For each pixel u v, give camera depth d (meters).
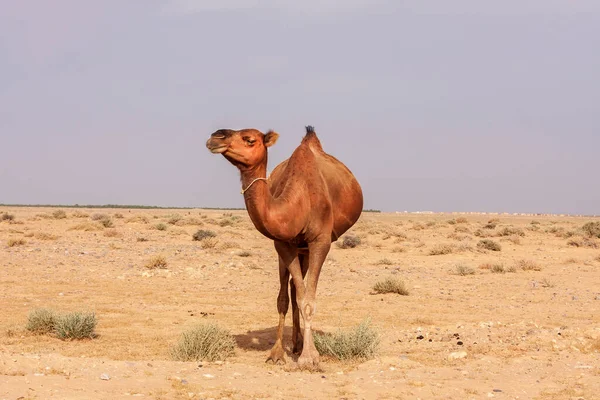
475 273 26.94
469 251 36.22
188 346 10.98
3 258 27.89
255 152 9.00
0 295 18.47
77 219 61.34
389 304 18.42
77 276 23.12
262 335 13.57
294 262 10.12
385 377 9.48
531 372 9.90
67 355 11.33
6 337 12.92
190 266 26.89
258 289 21.30
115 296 18.95
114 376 8.89
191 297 19.14
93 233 45.28
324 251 10.15
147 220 60.56
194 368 9.77
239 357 11.38
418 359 11.04
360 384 9.01
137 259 29.19
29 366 9.05
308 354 10.11
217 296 19.50
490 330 13.59
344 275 25.70
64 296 18.67
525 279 25.02
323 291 21.08
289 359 11.00
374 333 11.49
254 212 9.19
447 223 74.31
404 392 8.62
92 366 9.36
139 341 12.76
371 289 21.75
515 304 18.70
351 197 11.30
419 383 9.05
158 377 9.03
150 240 40.75
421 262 31.34
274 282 23.12
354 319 15.79
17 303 17.20
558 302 19.20
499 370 10.02
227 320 15.45
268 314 16.41
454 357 11.04
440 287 22.55
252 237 46.56
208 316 15.97
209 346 11.06
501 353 11.36
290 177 9.95
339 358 11.00
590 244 40.84
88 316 13.07
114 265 26.78
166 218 69.44
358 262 31.08
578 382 9.25
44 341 12.62
